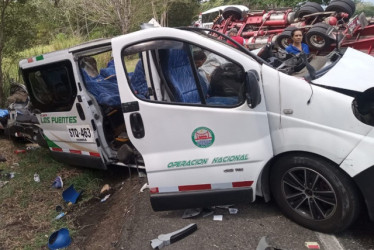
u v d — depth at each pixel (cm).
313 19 913
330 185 292
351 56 367
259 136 306
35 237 382
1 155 616
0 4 745
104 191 468
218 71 313
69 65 425
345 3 880
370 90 314
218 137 315
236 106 306
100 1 1479
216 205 333
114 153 459
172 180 334
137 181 447
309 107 293
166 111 320
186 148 325
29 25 822
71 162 503
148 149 334
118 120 468
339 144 282
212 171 323
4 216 427
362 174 274
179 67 323
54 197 467
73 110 445
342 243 297
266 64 316
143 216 366
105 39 400
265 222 331
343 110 283
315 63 374
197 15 2244
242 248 301
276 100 303
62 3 1597
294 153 308
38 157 595
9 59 895
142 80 348
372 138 274
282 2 1564
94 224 401
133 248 320
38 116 498
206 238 318
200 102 319
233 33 888
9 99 645
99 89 450
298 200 318
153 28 322
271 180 329
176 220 351
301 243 299
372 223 319
